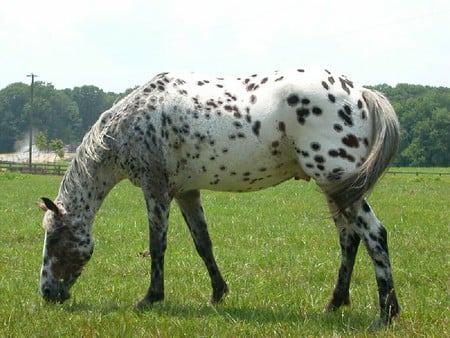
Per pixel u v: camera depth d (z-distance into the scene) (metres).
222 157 9.21
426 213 16.19
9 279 10.73
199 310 9.39
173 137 9.29
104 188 9.73
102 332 8.73
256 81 9.22
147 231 13.95
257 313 9.23
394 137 8.89
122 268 11.24
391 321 8.77
